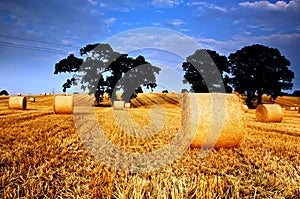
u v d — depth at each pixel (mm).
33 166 5746
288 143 9328
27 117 17359
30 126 12633
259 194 4297
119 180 4875
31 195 4293
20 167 5543
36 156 6691
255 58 50438
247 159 6617
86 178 5191
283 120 21812
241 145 8766
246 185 4637
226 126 8523
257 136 11109
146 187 4273
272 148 8281
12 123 13820
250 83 50500
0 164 5891
